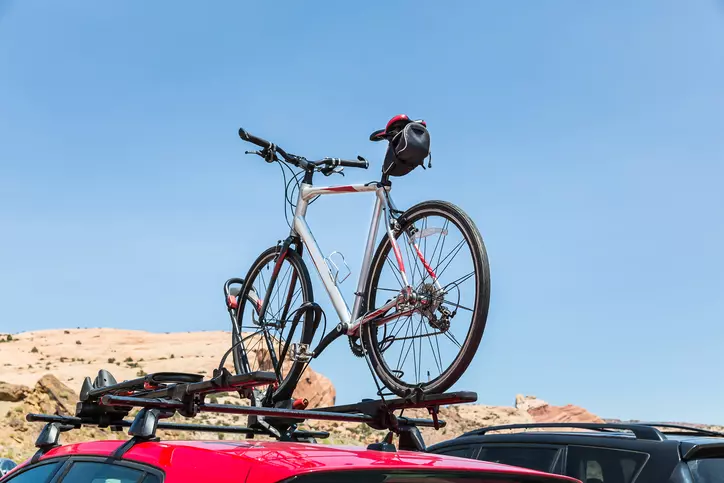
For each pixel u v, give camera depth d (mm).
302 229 6328
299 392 51875
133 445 3289
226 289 7141
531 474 2982
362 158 6773
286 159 6555
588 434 6391
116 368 87875
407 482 2744
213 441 3266
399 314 5164
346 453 2943
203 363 93938
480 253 4734
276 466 2607
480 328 4660
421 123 5641
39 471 3879
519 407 81438
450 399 3932
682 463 5664
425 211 5262
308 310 5793
